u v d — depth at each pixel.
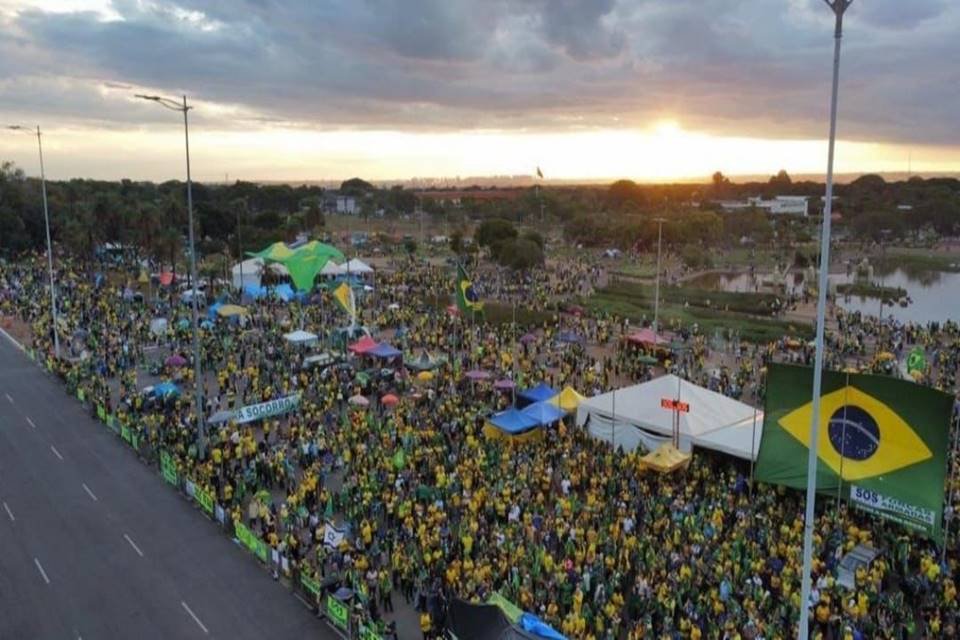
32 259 117.19
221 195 193.25
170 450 37.88
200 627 24.19
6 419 45.19
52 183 168.88
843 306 104.12
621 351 59.41
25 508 32.97
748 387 52.03
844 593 23.73
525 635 16.41
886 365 53.97
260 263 86.94
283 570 27.19
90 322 67.44
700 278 127.88
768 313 88.94
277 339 61.16
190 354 55.75
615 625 22.64
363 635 22.62
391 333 68.81
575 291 100.31
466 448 36.44
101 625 24.30
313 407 42.88
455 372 50.53
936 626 22.67
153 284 94.06
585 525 28.73
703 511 29.52
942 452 26.14
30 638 23.55
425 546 26.64
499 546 26.69
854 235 188.88
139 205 115.69
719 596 23.67
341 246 149.00
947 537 27.80
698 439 35.38
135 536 30.52
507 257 110.00
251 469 34.66
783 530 27.62
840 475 28.22
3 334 69.06
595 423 39.28
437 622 23.16
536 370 51.72
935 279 146.00
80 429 43.59
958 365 56.69
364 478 32.44
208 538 30.45
